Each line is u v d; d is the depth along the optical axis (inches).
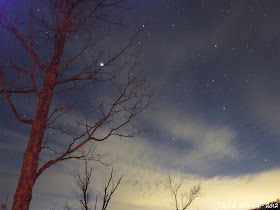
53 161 102.5
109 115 117.4
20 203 88.6
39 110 105.2
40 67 114.8
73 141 109.5
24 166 95.0
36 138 100.0
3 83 111.3
